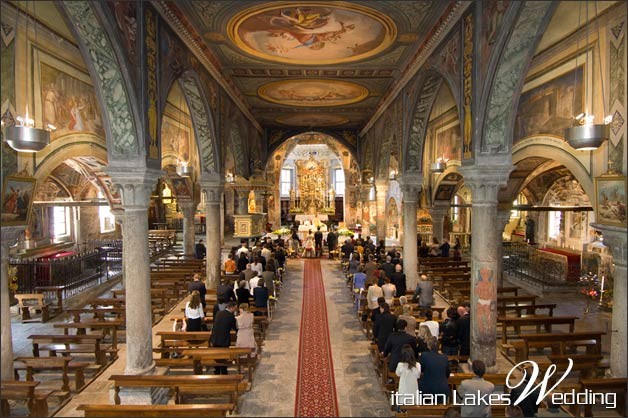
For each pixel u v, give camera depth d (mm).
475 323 8891
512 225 28766
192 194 21859
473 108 8617
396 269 13508
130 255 8508
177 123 19469
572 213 21250
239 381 7562
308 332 12547
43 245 20984
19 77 8688
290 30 11109
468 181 8914
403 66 14258
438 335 9750
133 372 8406
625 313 8375
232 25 10734
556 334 9648
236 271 17734
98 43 7348
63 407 8211
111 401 8297
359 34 11391
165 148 17984
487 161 8445
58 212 22422
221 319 9266
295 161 40094
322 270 22031
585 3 7980
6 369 7324
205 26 10797
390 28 10930
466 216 28594
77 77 10961
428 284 11969
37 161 9273
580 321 13758
